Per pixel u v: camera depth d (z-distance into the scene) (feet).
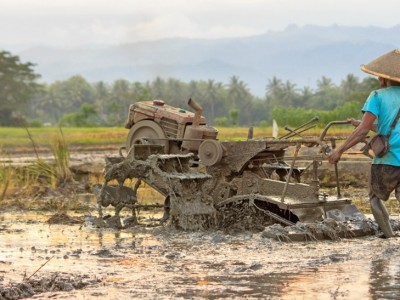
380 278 51.55
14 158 183.21
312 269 55.16
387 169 64.80
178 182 76.43
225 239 70.18
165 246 67.36
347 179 122.42
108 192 81.92
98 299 47.24
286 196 75.61
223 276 53.26
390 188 65.21
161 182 77.77
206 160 78.43
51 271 56.08
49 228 80.33
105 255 62.90
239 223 77.56
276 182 76.64
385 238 69.92
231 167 78.84
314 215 73.26
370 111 64.59
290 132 82.43
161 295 47.83
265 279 51.90
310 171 121.19
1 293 48.06
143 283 51.44
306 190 74.49
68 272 55.57
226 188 79.05
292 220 76.64
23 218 88.94
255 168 80.23
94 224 81.41
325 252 62.39
